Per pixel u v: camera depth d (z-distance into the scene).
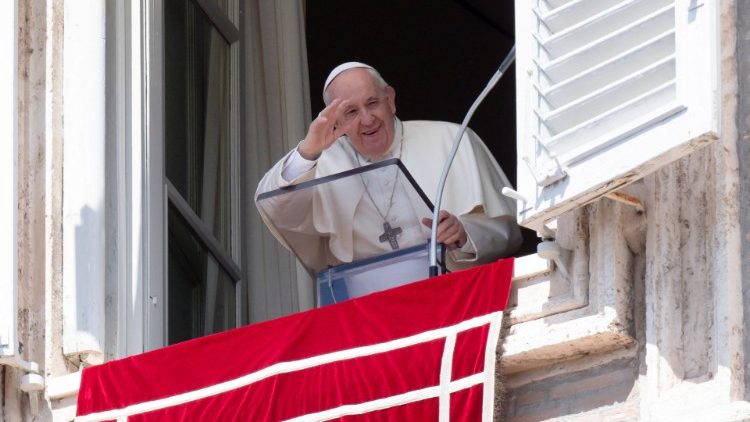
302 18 30.03
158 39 25.97
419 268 22.61
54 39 25.11
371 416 20.61
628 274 20.27
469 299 20.81
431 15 38.88
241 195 28.66
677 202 20.08
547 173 19.69
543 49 20.34
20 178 24.42
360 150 25.03
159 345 24.50
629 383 20.08
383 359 20.83
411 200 23.02
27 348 23.58
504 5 38.53
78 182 24.48
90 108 24.83
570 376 20.53
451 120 39.22
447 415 20.23
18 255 23.89
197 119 27.69
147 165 25.11
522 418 20.67
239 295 27.95
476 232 23.45
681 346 19.62
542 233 20.56
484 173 24.77
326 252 24.19
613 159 19.20
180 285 26.12
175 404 22.03
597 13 20.09
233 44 29.36
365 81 24.91
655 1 19.61
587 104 19.72
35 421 23.19
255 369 21.67
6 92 23.86
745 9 20.42
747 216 19.72
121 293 24.30
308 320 21.58
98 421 22.47
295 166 23.48
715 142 19.98
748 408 18.69
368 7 38.59
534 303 20.73
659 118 18.92
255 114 29.42
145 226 24.81
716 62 18.67
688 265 19.86
